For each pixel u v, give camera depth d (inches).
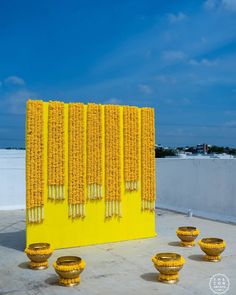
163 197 671.8
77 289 272.8
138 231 429.4
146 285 280.1
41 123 378.3
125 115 421.7
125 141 421.4
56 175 383.9
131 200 426.3
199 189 593.0
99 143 405.7
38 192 376.5
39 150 377.1
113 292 266.4
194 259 345.4
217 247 332.8
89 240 400.8
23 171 698.8
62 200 388.2
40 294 264.2
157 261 285.7
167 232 467.2
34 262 321.1
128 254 364.8
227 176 545.0
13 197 688.4
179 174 635.5
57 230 386.0
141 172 433.4
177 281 287.0
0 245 406.3
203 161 586.2
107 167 410.0
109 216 410.9
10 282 288.5
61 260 286.7
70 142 390.9
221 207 552.4
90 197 401.7
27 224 373.4
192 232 390.9
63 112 388.2
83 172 397.4
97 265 329.4
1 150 694.5
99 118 406.3
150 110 438.0
